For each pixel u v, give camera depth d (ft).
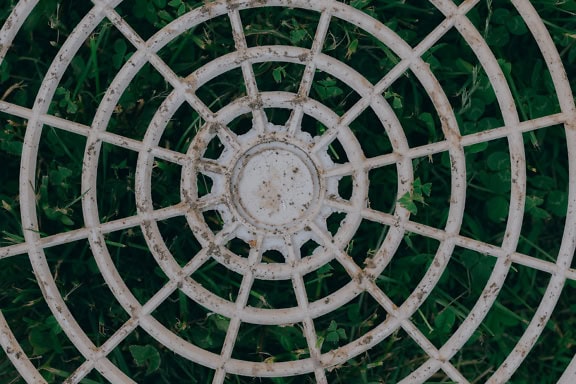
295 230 4.64
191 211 4.62
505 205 5.26
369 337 4.63
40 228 5.28
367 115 5.39
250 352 5.40
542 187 5.38
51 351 5.29
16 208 5.42
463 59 5.39
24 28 5.39
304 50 4.50
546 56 4.41
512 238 4.44
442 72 5.36
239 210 4.70
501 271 4.48
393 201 5.38
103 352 4.62
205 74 4.53
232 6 4.46
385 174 5.38
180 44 5.27
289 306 5.45
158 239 4.63
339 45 5.34
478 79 5.25
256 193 4.70
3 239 5.39
